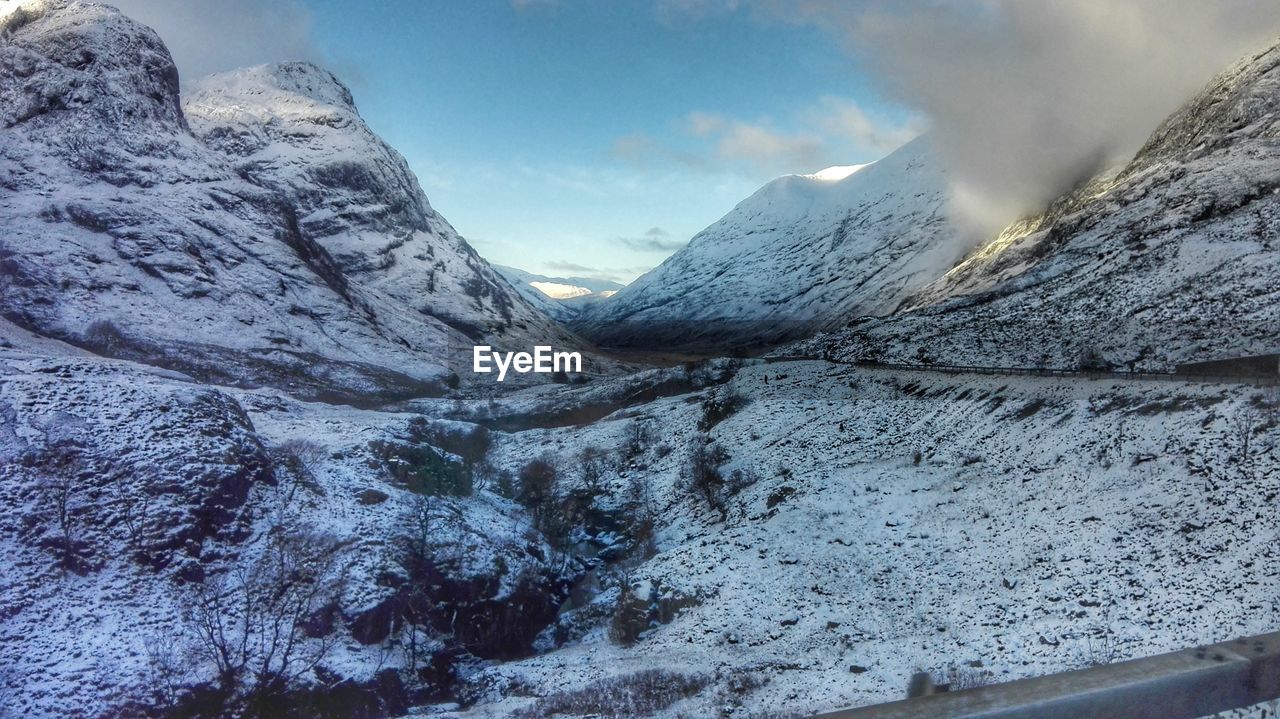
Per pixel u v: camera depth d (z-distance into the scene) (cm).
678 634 4831
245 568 5212
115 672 4091
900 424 7119
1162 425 5066
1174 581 3712
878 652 3991
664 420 9719
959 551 4869
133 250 15888
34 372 6775
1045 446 5634
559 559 6588
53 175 17325
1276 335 6481
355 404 13638
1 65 18812
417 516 6088
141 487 5406
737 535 5969
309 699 4262
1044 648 3562
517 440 10156
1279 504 3859
